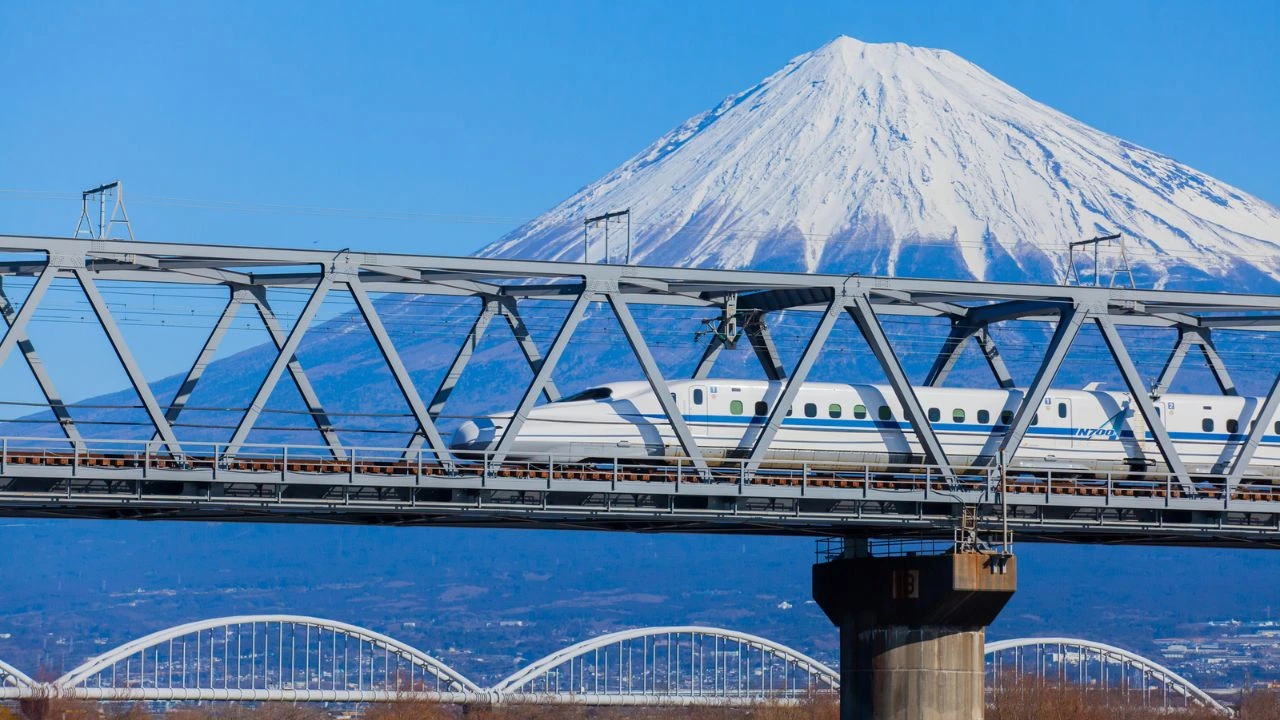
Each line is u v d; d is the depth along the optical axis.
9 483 67.19
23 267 77.88
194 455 70.31
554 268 76.62
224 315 80.88
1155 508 81.31
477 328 86.31
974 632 82.75
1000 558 79.81
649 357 76.62
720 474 87.56
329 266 73.00
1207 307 84.88
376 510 72.19
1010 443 80.81
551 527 81.19
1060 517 81.94
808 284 79.25
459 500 73.12
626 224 78.94
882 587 83.06
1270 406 83.75
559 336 75.38
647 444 87.06
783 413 77.25
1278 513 83.31
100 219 75.38
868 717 83.50
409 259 74.31
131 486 68.81
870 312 79.69
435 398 84.69
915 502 80.12
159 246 71.31
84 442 68.12
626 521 78.88
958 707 82.19
